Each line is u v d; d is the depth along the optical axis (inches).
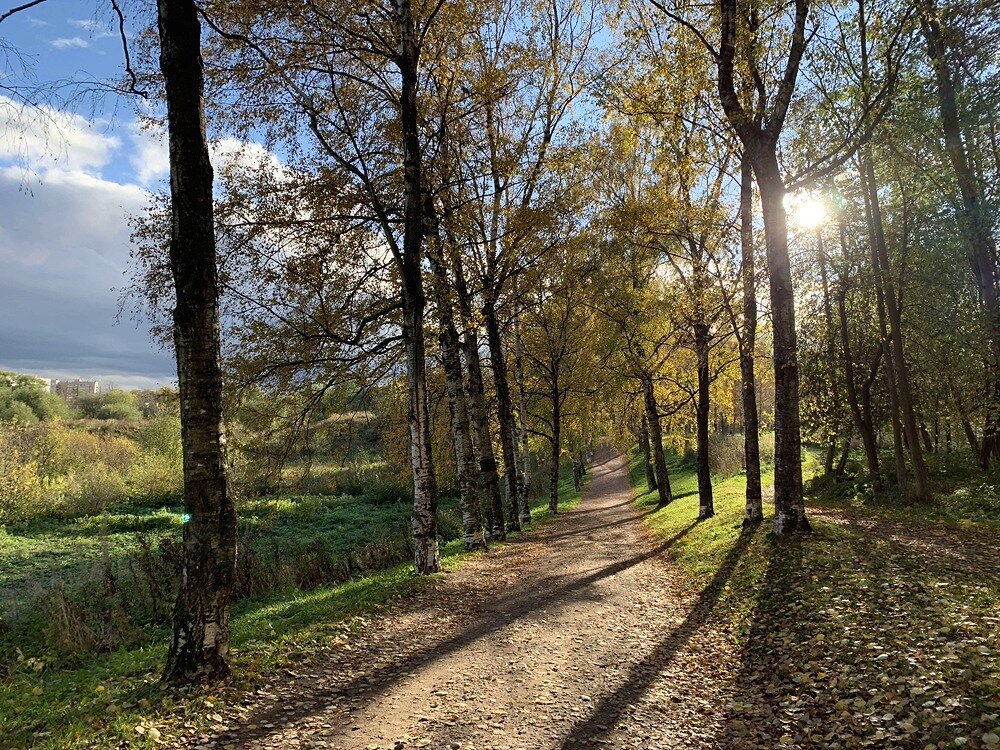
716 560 457.7
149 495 1167.0
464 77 575.8
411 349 454.3
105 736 182.1
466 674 255.6
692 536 590.6
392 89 513.0
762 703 220.5
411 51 445.7
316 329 485.4
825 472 919.7
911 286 663.8
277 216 469.4
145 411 2790.4
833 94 519.5
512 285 701.9
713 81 475.2
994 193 572.4
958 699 179.8
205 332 235.3
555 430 1007.6
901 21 422.0
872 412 843.4
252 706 212.8
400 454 746.8
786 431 446.6
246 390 483.5
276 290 476.4
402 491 1227.2
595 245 650.2
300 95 465.4
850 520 571.5
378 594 377.7
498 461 956.6
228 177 461.7
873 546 400.2
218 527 233.1
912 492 631.8
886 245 698.2
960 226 575.5
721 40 414.6
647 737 199.9
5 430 1376.7
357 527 965.2
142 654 325.7
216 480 234.2
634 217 556.4
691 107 500.7
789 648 261.7
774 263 440.1
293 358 488.4
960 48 498.0
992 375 650.2
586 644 299.7
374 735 195.8
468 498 595.2
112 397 2977.4
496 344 788.0
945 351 698.8
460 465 598.2
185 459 232.5
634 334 730.8
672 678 254.7
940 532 473.7
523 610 362.6
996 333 603.2
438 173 526.9
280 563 613.9
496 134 623.5
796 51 414.3
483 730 201.9
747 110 458.3
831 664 232.1
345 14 457.4
